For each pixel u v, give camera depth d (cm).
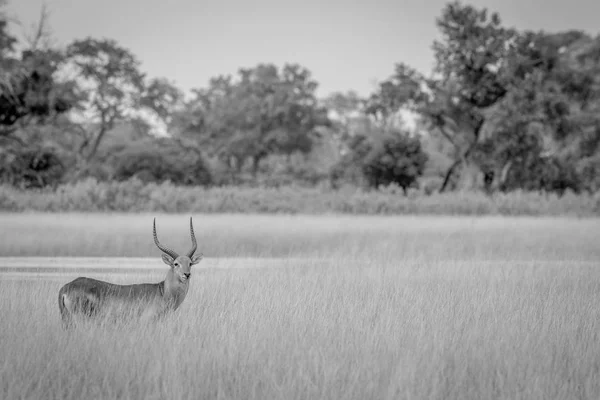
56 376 996
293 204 5959
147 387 953
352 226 4081
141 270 2302
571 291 1819
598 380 1018
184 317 1300
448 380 1001
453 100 8381
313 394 943
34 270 2306
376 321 1332
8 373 973
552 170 8200
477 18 8431
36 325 1234
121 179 8081
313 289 1659
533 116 7906
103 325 1188
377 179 8544
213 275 1998
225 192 6106
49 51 7675
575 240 3459
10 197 5322
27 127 7981
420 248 3094
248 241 3312
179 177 8356
